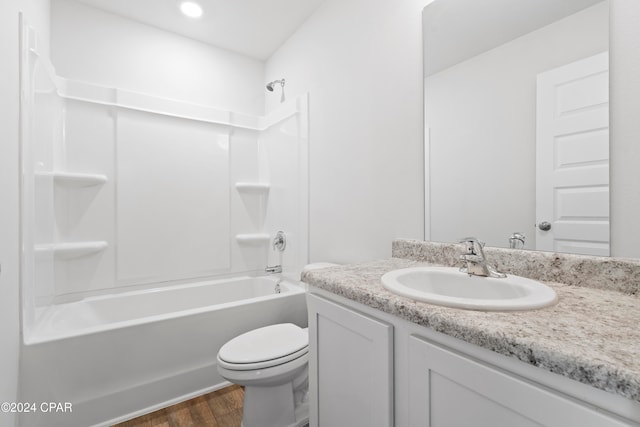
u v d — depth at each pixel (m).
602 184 0.86
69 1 1.99
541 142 0.99
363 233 1.70
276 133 2.56
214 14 2.17
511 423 0.53
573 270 0.89
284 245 2.44
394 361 0.77
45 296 1.66
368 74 1.66
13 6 1.20
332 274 1.06
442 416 0.65
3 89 1.09
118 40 2.16
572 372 0.45
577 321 0.60
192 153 2.43
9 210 1.15
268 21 2.24
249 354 1.32
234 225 2.63
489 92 1.14
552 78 0.97
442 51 1.29
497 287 0.91
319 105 2.06
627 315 0.63
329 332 0.99
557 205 0.95
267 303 1.91
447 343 0.65
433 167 1.33
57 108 1.87
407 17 1.44
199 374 1.69
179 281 2.36
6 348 1.10
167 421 1.49
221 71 2.61
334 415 0.97
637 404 0.41
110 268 2.09
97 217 2.05
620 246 0.83
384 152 1.57
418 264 1.26
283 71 2.52
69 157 1.95
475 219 1.18
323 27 2.03
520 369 0.54
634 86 0.81
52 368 1.34
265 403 1.36
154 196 2.26
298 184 2.28
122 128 2.14
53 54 1.93
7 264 1.12
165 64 2.35
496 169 1.11
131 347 1.51
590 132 0.89
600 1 0.87
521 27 1.05
